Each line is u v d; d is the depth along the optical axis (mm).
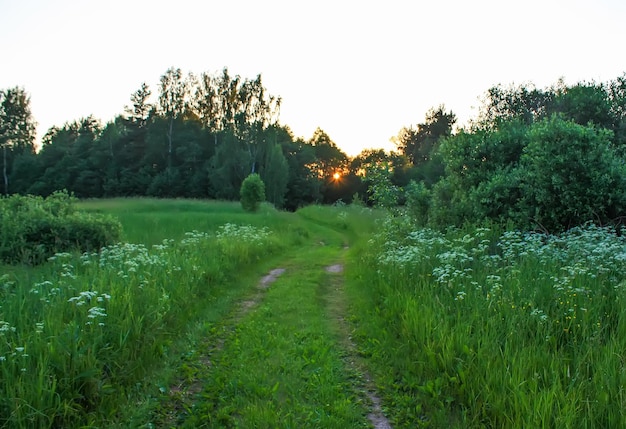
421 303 5984
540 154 9680
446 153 12836
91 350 4055
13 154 69000
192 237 12453
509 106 23594
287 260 12445
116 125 71062
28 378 3582
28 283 6395
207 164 61281
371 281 8453
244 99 63062
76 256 8523
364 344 5672
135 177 63594
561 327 4723
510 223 9734
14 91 67875
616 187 9094
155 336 5293
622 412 3129
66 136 77938
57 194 11750
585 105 13914
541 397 3318
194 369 4906
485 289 6141
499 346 4293
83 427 3500
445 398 4062
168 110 66625
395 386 4520
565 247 7949
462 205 11375
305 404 4137
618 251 6578
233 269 9719
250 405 4055
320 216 28953
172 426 3822
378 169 17578
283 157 57250
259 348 5488
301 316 6883
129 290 5766
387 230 12516
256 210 31875
